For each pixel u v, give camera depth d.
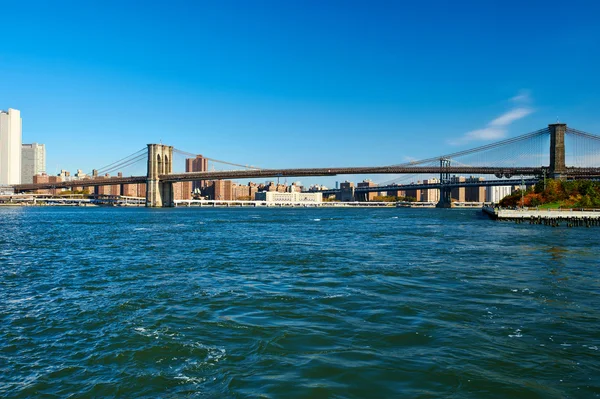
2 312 20.19
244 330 17.33
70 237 60.06
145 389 12.58
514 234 64.56
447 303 21.48
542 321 18.45
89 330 17.55
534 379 12.98
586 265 33.56
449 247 46.69
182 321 18.58
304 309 20.41
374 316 19.19
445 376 13.15
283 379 12.99
